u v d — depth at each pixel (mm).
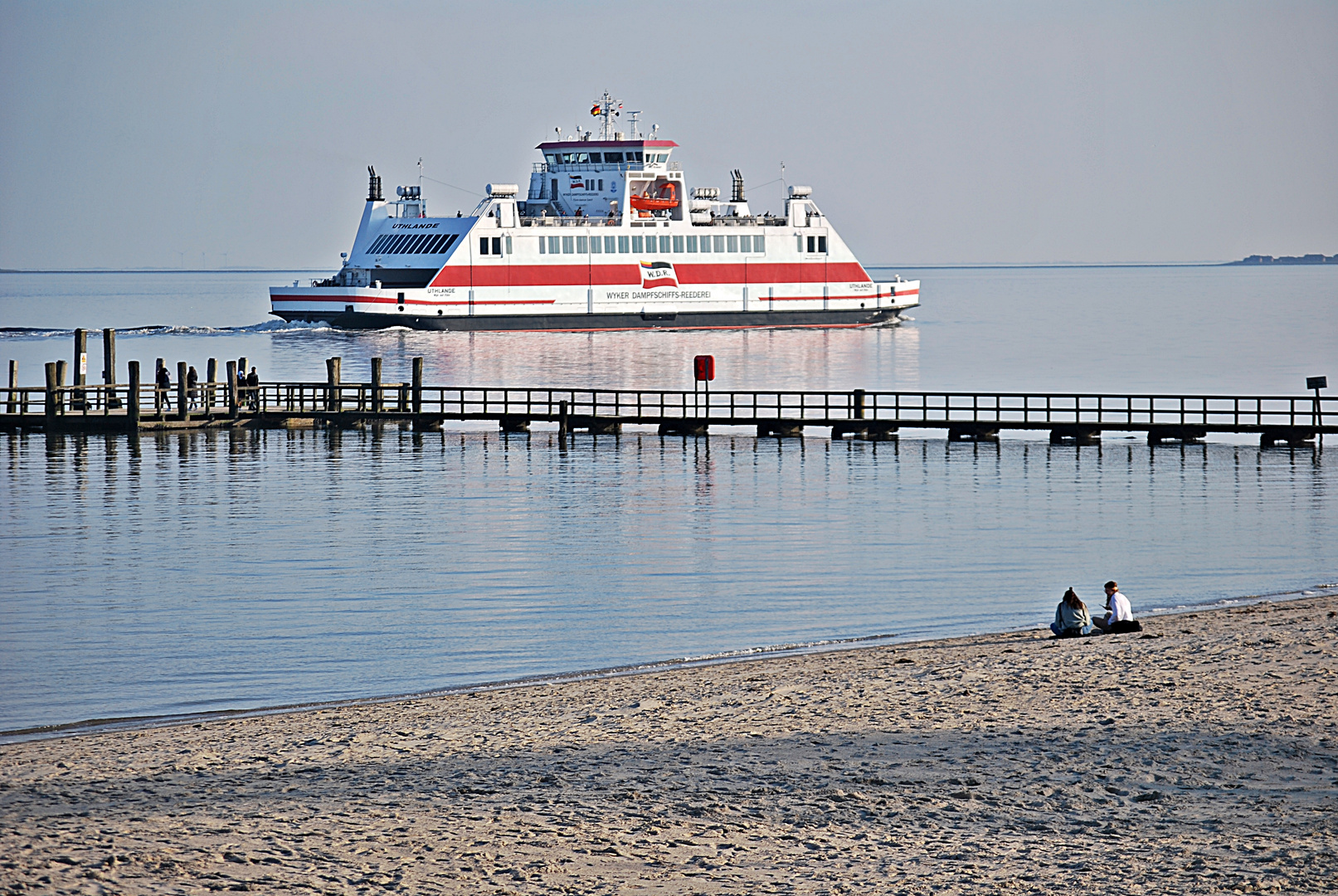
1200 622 56031
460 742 39938
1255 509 95312
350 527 91125
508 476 114500
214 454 127812
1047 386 198500
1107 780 34312
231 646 60156
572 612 66500
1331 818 31062
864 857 29266
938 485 108688
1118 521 91312
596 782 35000
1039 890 27359
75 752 39938
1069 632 54156
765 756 37406
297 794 34125
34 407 158250
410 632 62625
